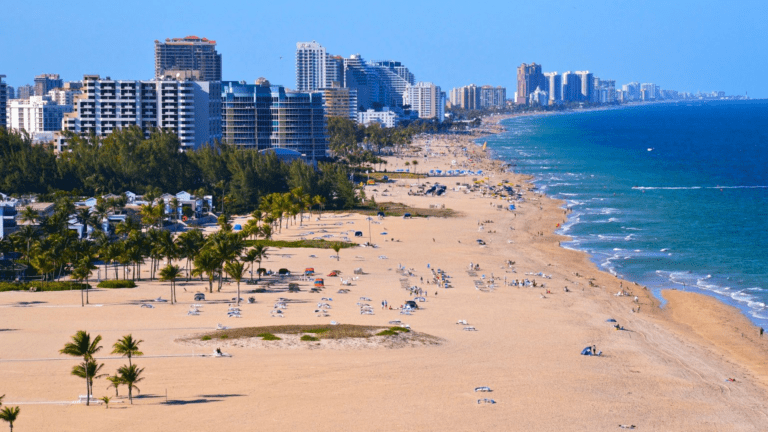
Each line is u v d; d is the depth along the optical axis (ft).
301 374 421.59
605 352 481.05
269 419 358.64
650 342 508.94
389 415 366.02
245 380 410.93
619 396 402.31
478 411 373.61
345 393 394.11
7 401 375.45
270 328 504.02
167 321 531.09
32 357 445.78
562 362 456.86
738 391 419.54
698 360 474.08
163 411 366.02
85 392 389.19
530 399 392.06
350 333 492.54
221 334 490.49
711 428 365.20
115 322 526.98
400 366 438.81
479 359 456.86
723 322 562.66
